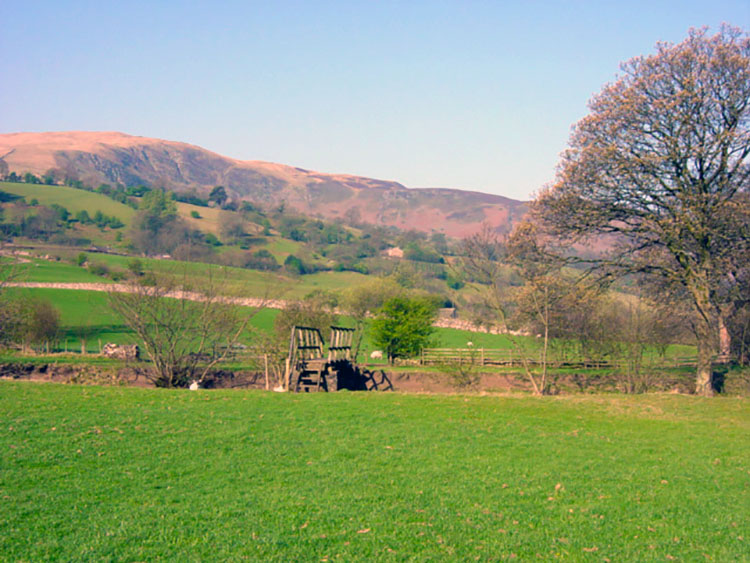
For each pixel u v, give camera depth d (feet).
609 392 105.19
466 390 111.24
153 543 28.68
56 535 29.17
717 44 84.69
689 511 36.40
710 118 84.94
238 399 67.62
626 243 96.58
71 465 40.37
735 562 29.40
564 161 93.76
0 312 120.98
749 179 88.89
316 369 91.61
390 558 28.09
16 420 51.88
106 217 444.14
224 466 41.70
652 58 87.25
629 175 85.87
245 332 125.70
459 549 29.63
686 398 76.07
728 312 101.86
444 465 44.21
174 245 373.81
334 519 32.63
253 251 401.70
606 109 89.61
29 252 300.20
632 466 45.98
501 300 100.83
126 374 112.98
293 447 47.44
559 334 108.99
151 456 43.29
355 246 453.17
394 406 65.77
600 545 30.86
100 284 224.53
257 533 30.30
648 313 102.01
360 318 180.14
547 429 57.62
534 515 34.83
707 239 88.89
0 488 35.40
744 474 44.73
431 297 201.26
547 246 97.19
